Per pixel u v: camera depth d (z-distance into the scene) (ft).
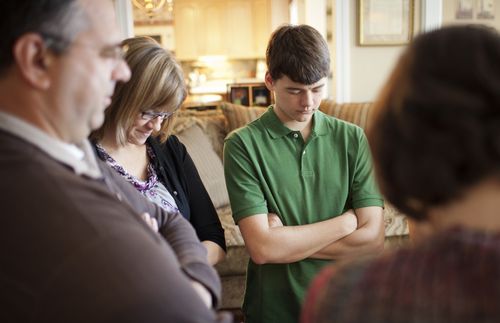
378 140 1.64
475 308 1.39
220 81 28.25
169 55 4.03
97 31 2.24
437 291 1.44
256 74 28.96
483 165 1.42
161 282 2.01
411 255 1.58
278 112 4.59
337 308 1.56
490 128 1.39
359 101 12.21
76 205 2.06
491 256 1.42
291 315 4.54
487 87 1.41
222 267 8.59
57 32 2.11
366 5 11.71
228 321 2.45
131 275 1.96
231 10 27.89
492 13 12.57
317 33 4.33
